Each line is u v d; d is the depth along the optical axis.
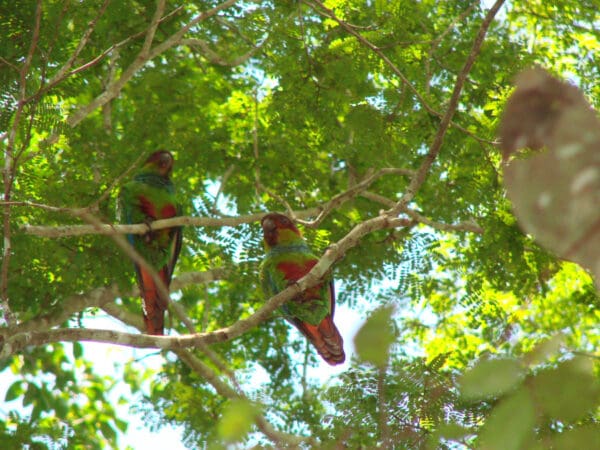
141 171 12.45
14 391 16.08
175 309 5.38
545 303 14.62
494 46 13.81
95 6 12.31
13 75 10.20
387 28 12.03
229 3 12.26
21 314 12.91
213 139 14.40
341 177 15.45
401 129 12.16
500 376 2.93
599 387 2.85
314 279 8.84
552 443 3.18
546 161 2.90
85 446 11.74
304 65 12.13
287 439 4.44
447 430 4.27
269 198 14.09
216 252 13.43
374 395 7.18
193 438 10.34
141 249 11.73
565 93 3.01
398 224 9.56
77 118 11.93
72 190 11.75
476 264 13.27
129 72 12.08
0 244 10.80
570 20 14.80
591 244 2.73
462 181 13.00
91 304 12.09
